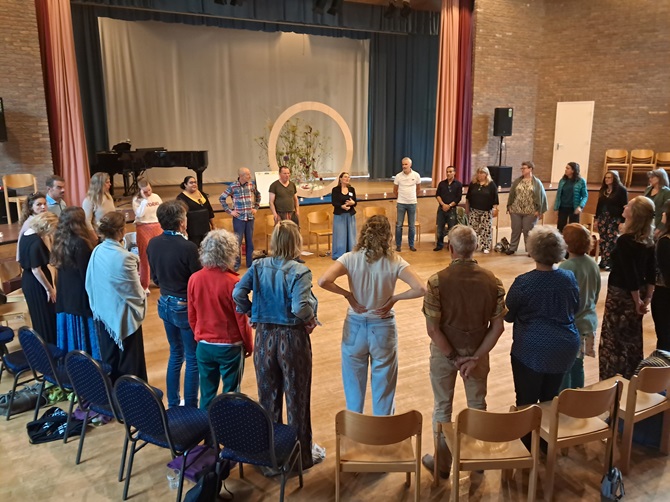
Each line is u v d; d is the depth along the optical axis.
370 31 12.64
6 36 6.93
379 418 2.39
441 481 2.87
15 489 2.80
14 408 3.54
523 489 2.81
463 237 2.63
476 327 2.67
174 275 3.25
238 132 13.00
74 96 7.50
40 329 3.90
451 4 9.86
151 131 12.04
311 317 2.67
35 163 7.35
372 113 13.84
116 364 3.38
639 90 10.24
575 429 2.71
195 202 6.23
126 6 8.98
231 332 2.93
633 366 3.53
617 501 2.68
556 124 10.90
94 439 3.26
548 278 2.72
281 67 13.18
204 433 2.71
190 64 12.26
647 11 9.92
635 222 3.38
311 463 2.93
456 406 3.64
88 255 3.42
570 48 10.59
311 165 10.60
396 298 2.82
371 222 2.85
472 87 10.17
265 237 8.22
